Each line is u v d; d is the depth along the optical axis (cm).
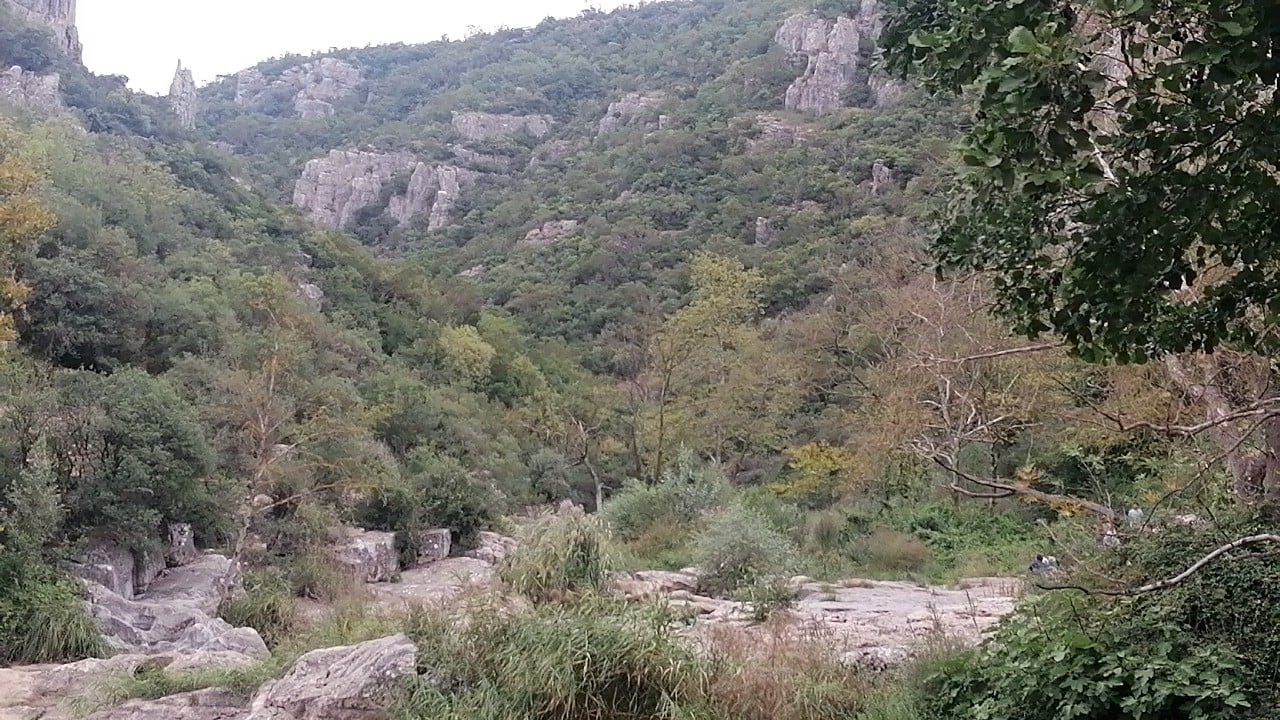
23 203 1548
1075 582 567
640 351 2836
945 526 1644
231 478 1565
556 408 3419
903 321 1659
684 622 684
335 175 10194
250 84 13912
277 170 10700
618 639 586
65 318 2008
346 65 14075
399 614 757
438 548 2089
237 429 1644
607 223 6419
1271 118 271
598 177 7850
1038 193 306
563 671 562
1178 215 293
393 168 10394
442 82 13150
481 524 2308
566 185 8175
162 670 795
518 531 728
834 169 5469
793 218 4928
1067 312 351
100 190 3081
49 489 1078
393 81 13538
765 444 2642
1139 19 265
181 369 1956
